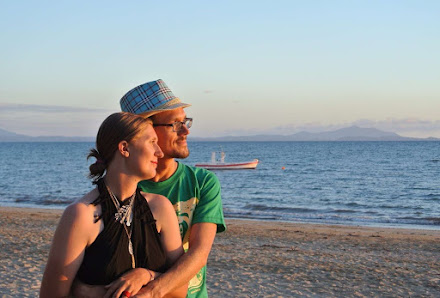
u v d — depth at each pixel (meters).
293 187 39.84
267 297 7.81
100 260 1.97
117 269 1.98
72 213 1.97
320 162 80.88
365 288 8.52
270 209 25.41
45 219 17.64
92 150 2.15
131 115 2.14
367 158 94.56
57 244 1.96
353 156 104.38
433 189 38.03
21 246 11.63
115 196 2.07
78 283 1.99
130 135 2.07
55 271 1.95
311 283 8.76
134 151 2.08
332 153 123.69
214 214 2.60
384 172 57.59
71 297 1.99
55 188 38.75
